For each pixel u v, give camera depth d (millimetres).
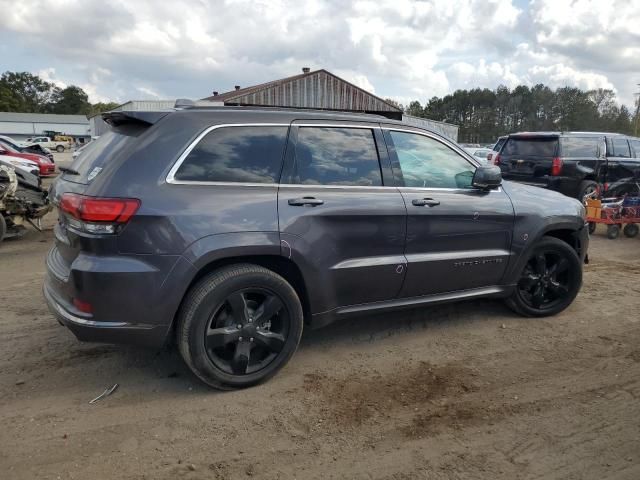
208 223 3066
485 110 99062
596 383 3535
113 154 3096
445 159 4137
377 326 4484
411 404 3230
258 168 3332
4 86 117250
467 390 3414
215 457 2678
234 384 3297
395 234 3746
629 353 4020
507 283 4445
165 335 3074
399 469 2619
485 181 4078
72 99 126812
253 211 3207
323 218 3436
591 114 88625
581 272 4785
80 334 2990
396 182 3828
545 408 3205
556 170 9953
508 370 3711
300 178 3457
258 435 2873
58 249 3443
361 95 28250
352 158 3686
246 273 3205
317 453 2732
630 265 6992
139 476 2516
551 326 4566
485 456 2732
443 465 2654
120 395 3258
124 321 2975
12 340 4027
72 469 2555
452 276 4086
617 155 10633
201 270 3211
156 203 2961
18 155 19438
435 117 107688
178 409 3113
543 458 2725
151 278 2955
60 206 3154
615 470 2641
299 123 3531
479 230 4152
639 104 59188
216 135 3254
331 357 3875
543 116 93312
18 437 2797
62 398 3207
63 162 37312
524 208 4395
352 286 3648
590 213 9094
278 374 3576
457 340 4227
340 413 3109
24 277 5891
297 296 3432
